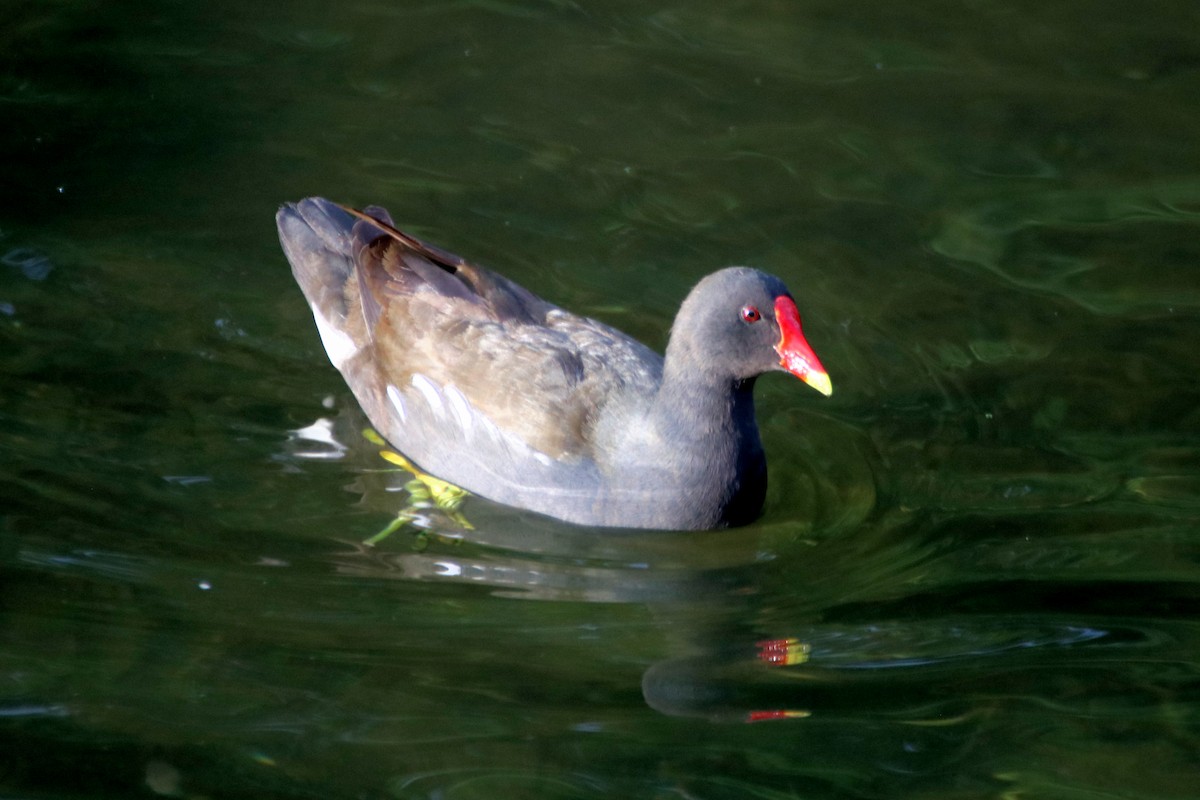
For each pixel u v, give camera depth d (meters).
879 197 15.34
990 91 17.17
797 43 18.09
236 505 11.34
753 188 15.41
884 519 11.55
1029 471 12.02
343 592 10.45
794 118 16.55
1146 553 11.02
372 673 9.50
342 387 12.94
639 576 10.95
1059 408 12.73
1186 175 15.76
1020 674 9.69
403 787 8.42
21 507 10.95
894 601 10.56
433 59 17.44
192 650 9.61
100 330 13.09
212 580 10.42
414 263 12.55
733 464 11.34
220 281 13.85
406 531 11.30
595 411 11.48
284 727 8.91
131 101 16.31
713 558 11.20
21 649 9.47
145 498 11.26
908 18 18.72
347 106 16.50
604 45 17.88
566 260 14.22
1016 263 14.52
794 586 10.84
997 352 13.41
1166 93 17.17
